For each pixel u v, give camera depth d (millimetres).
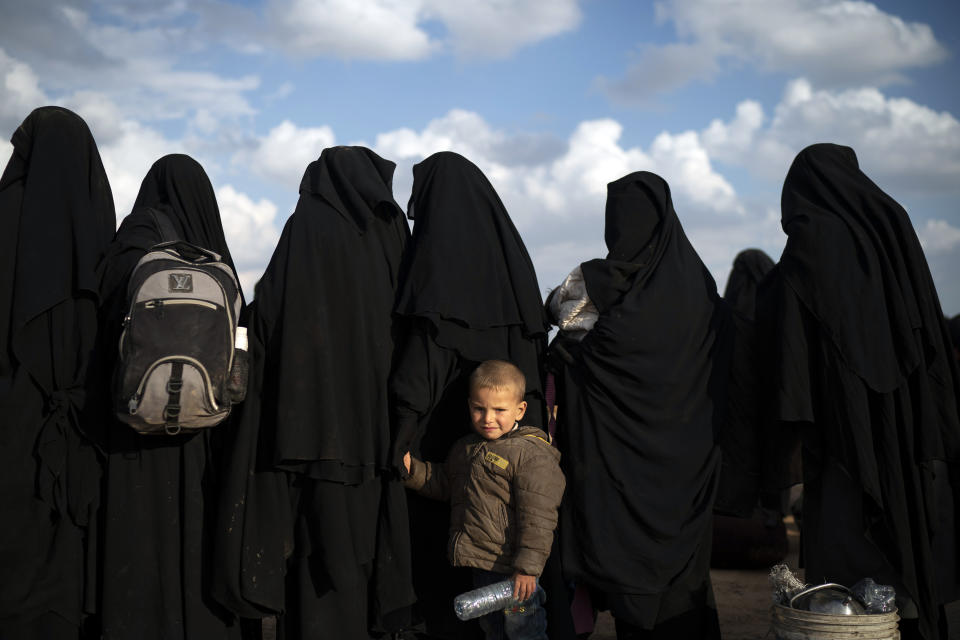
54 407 3367
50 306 3342
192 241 4004
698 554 3797
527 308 3725
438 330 3559
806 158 4062
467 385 3783
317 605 3465
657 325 3723
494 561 3426
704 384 3859
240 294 3455
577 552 3672
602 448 3717
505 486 3428
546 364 3951
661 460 3691
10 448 3330
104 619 3277
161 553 3357
